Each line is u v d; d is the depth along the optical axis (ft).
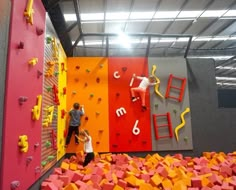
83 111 18.52
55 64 13.62
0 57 6.37
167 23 25.55
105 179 11.83
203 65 20.49
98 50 34.42
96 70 19.47
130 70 19.69
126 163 15.93
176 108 19.58
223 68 43.42
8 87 6.61
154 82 19.51
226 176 13.48
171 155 19.11
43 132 10.55
